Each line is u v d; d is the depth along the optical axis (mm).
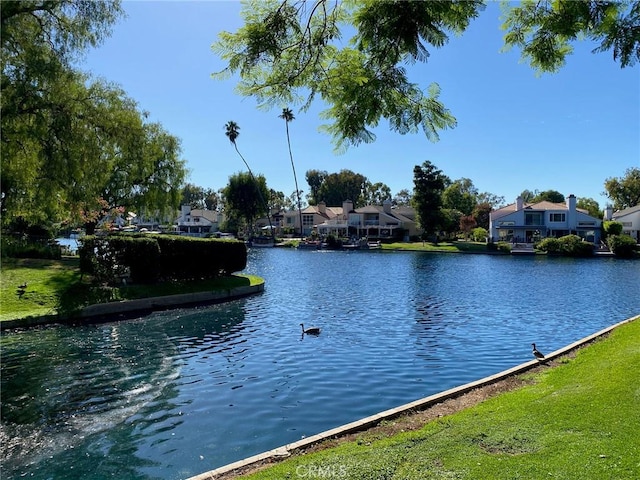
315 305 20297
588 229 64062
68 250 32406
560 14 4262
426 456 5180
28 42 12453
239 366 10969
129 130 18516
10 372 10320
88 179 16469
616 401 6359
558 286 27312
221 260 23828
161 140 33969
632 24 4191
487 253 57875
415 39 3688
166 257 21297
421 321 16812
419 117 4191
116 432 7289
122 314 17141
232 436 7164
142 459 6418
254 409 8273
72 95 15102
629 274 34219
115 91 19938
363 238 70375
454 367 10945
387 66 3984
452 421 6320
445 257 52562
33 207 16828
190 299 20109
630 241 52281
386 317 17578
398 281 29781
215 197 144250
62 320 15711
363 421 6582
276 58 4188
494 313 18516
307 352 12289
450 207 98500
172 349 12500
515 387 8102
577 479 4410
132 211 34719
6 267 21781
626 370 7672
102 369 10609
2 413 8008
